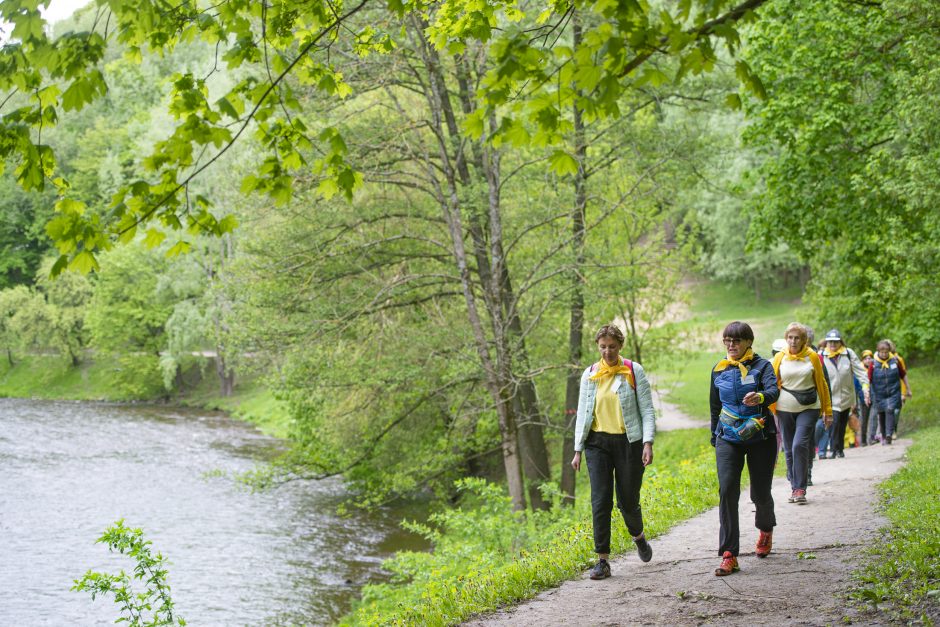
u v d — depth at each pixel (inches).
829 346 537.3
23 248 3166.8
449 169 645.3
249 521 844.6
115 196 175.5
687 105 674.2
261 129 191.3
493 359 650.2
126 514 869.8
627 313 825.5
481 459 939.3
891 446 583.5
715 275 2053.4
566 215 660.1
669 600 218.5
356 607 555.5
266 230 665.6
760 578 230.4
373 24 520.1
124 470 1119.6
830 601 199.0
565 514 520.4
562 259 637.9
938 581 196.7
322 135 192.9
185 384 2206.0
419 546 745.6
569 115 653.3
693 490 407.5
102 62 199.3
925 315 816.3
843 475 449.4
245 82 189.6
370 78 607.2
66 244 171.9
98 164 2755.9
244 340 648.4
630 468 254.5
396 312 707.4
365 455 729.0
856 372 570.6
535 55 163.3
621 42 153.3
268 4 203.3
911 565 212.5
